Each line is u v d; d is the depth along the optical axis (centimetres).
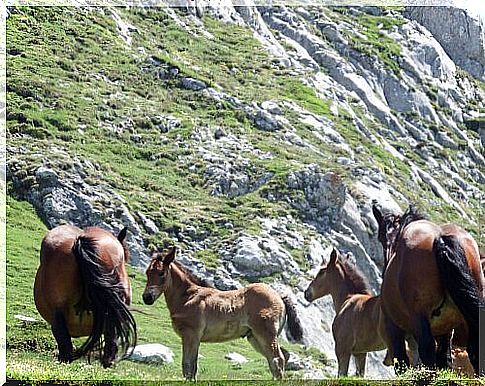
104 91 5850
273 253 4369
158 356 2472
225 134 5803
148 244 4291
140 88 6141
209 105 6191
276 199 5041
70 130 5169
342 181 5125
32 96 5344
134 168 5084
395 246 1578
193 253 4331
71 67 6009
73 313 1622
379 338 1933
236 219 4706
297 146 6009
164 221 4522
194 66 6881
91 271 1577
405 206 5712
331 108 6994
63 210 4259
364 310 1966
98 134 5291
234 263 4297
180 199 4878
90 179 4588
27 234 3897
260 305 2155
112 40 6612
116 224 4319
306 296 2212
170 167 5228
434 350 1452
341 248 4850
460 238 1474
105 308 1566
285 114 6469
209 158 5369
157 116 5772
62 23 6488
